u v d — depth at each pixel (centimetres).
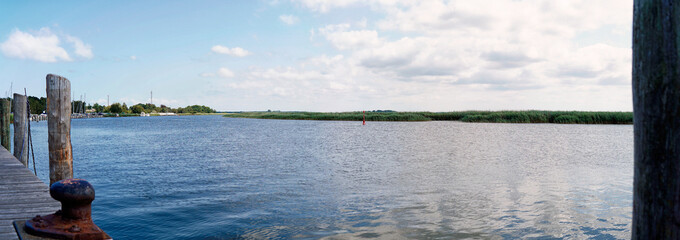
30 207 502
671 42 174
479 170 1434
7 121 1332
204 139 3152
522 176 1295
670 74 175
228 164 1605
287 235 663
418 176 1297
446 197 965
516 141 2767
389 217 778
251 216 777
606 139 2906
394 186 1117
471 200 928
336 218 770
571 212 813
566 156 1862
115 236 650
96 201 908
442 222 742
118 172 1385
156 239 631
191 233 668
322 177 1277
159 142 2845
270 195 988
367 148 2314
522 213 808
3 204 518
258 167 1518
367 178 1259
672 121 176
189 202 902
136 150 2231
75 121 9462
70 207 309
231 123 7756
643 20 185
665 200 182
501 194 1000
